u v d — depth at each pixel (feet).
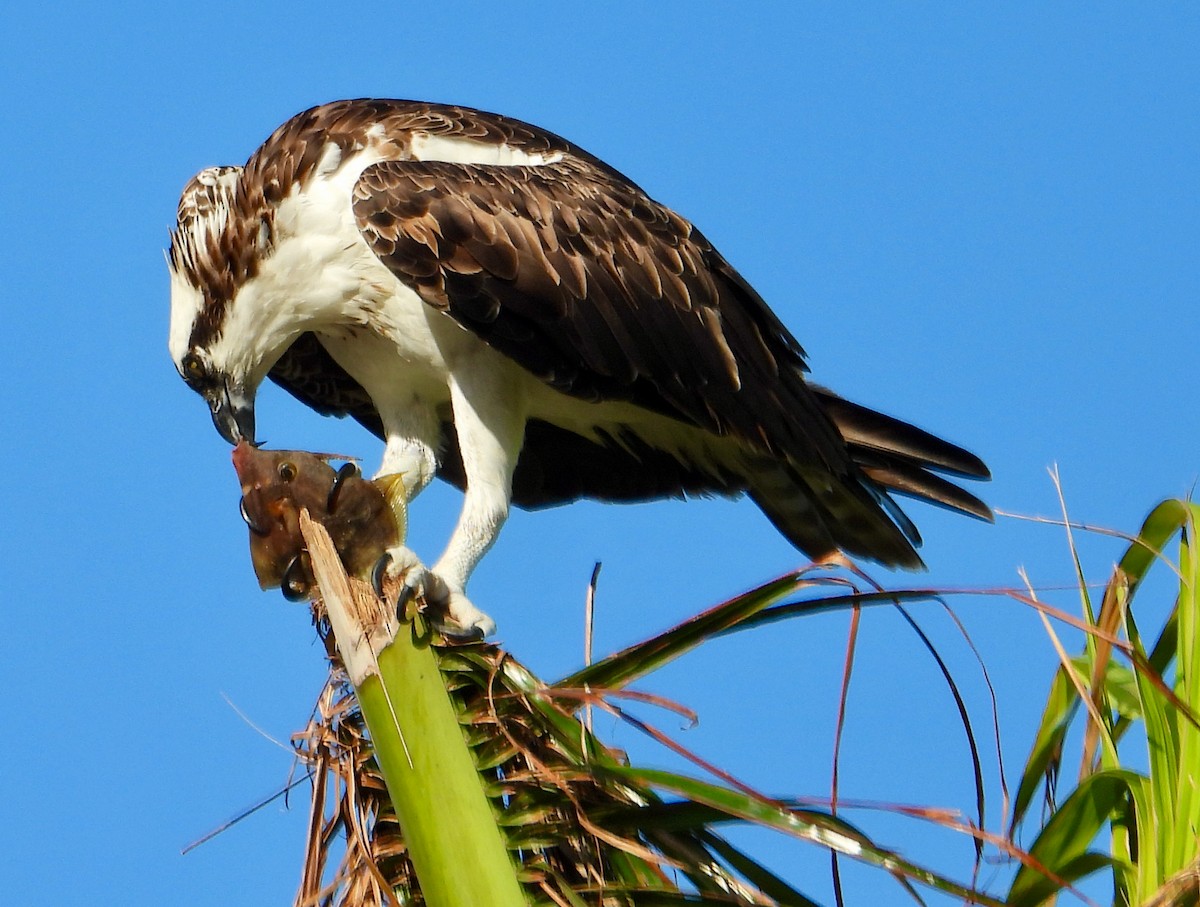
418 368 38.11
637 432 40.65
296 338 41.65
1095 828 20.53
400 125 38.58
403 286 36.86
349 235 37.11
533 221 36.47
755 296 39.86
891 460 40.04
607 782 21.13
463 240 35.65
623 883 21.03
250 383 39.55
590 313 36.52
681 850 21.26
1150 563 22.50
